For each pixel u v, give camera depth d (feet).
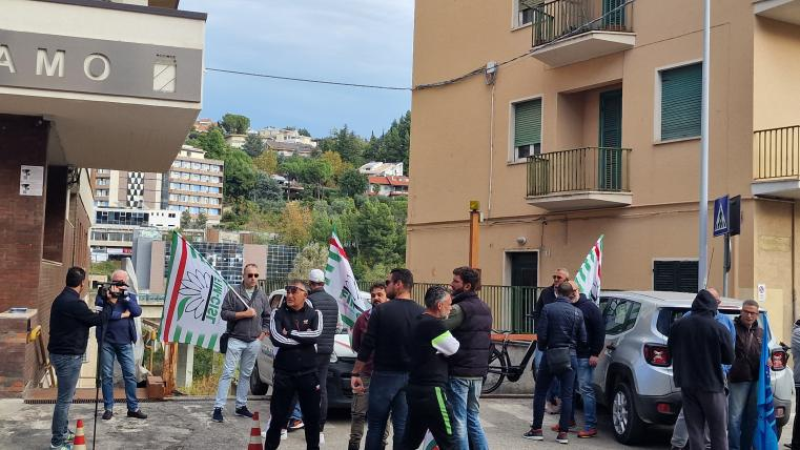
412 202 82.48
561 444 31.96
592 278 40.93
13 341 35.24
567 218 64.59
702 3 54.49
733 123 52.31
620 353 32.63
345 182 501.56
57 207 58.44
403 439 23.06
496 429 34.88
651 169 57.77
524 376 44.45
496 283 71.26
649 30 58.54
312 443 26.50
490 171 72.59
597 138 64.80
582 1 63.67
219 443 29.89
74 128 43.19
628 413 31.65
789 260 51.88
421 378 22.72
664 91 57.52
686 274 54.75
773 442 28.53
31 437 29.55
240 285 35.58
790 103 53.06
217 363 103.04
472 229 53.16
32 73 35.60
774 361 31.17
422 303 73.31
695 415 26.71
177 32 37.60
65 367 26.96
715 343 26.35
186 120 40.42
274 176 529.04
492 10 73.41
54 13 35.99
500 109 71.87
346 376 34.60
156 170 62.13
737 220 39.60
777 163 51.47
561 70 65.62
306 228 336.90
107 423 32.17
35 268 39.81
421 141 81.71
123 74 36.78
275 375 26.30
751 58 51.42
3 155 39.55
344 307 34.01
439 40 80.02
